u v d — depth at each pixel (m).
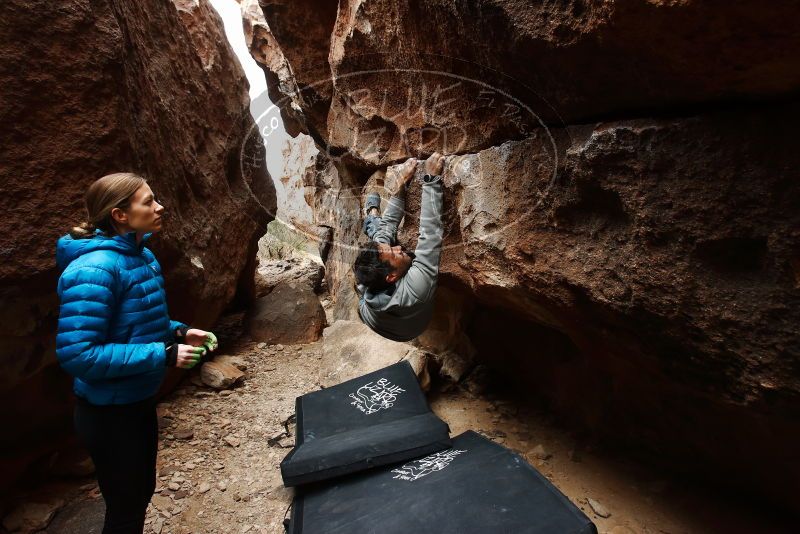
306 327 5.22
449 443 2.40
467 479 2.06
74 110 2.27
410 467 2.29
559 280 1.87
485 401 3.42
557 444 2.85
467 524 1.81
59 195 2.22
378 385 3.11
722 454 2.17
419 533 1.81
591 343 2.25
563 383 3.07
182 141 3.73
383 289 2.10
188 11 4.71
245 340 5.08
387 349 3.73
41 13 2.12
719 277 1.35
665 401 2.28
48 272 2.20
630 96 1.37
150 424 1.83
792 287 1.20
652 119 1.36
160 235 3.02
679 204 1.35
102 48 2.35
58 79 2.20
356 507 2.09
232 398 3.72
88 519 2.34
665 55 1.13
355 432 2.62
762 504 2.15
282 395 3.81
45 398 2.46
